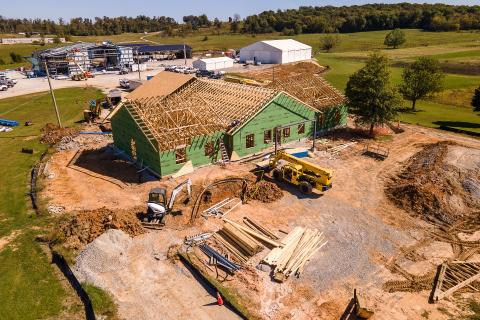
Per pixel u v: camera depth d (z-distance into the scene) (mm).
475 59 106812
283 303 19766
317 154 39906
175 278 21578
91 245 23109
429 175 31828
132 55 112562
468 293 20453
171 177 33688
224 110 40469
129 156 39094
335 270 22219
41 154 41312
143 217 27391
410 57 117000
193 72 96875
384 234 25797
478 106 51938
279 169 33438
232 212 28578
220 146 36812
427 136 46250
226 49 159500
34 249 24141
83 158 39594
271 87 47312
